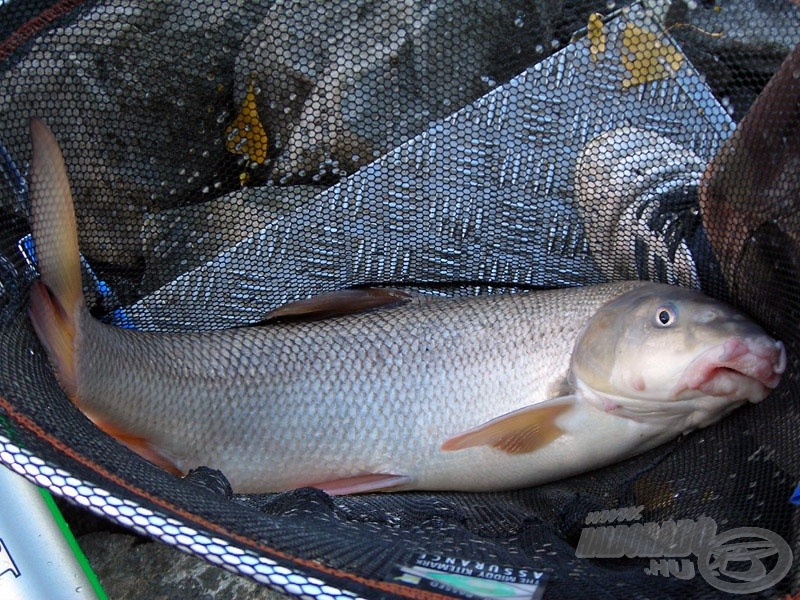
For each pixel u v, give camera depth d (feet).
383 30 2.05
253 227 2.28
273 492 2.11
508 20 2.02
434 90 2.11
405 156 2.19
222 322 2.39
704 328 1.90
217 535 1.28
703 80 1.99
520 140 2.15
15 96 1.93
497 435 1.99
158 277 2.28
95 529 2.18
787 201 1.79
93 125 2.06
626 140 2.10
